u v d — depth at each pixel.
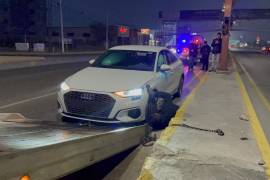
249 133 7.74
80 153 4.50
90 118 7.54
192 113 9.45
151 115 8.27
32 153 3.62
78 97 7.58
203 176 5.31
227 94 12.96
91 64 9.67
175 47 32.47
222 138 7.25
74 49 89.25
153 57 9.62
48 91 13.80
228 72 21.98
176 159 5.93
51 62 33.47
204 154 6.22
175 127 7.93
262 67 31.98
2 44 95.31
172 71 10.69
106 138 5.28
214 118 8.97
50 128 5.79
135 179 5.56
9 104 10.75
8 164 3.33
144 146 7.05
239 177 5.32
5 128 5.52
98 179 5.52
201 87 14.73
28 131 5.23
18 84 15.77
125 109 7.52
